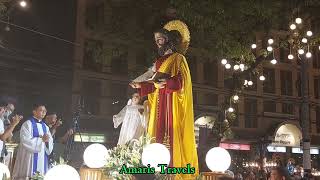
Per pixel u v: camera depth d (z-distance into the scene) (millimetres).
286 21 16969
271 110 42000
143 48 20922
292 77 43219
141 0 19703
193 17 16422
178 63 6891
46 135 8680
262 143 38219
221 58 18766
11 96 27266
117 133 29625
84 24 31797
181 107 6859
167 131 6797
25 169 8570
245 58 18156
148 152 5777
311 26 16891
